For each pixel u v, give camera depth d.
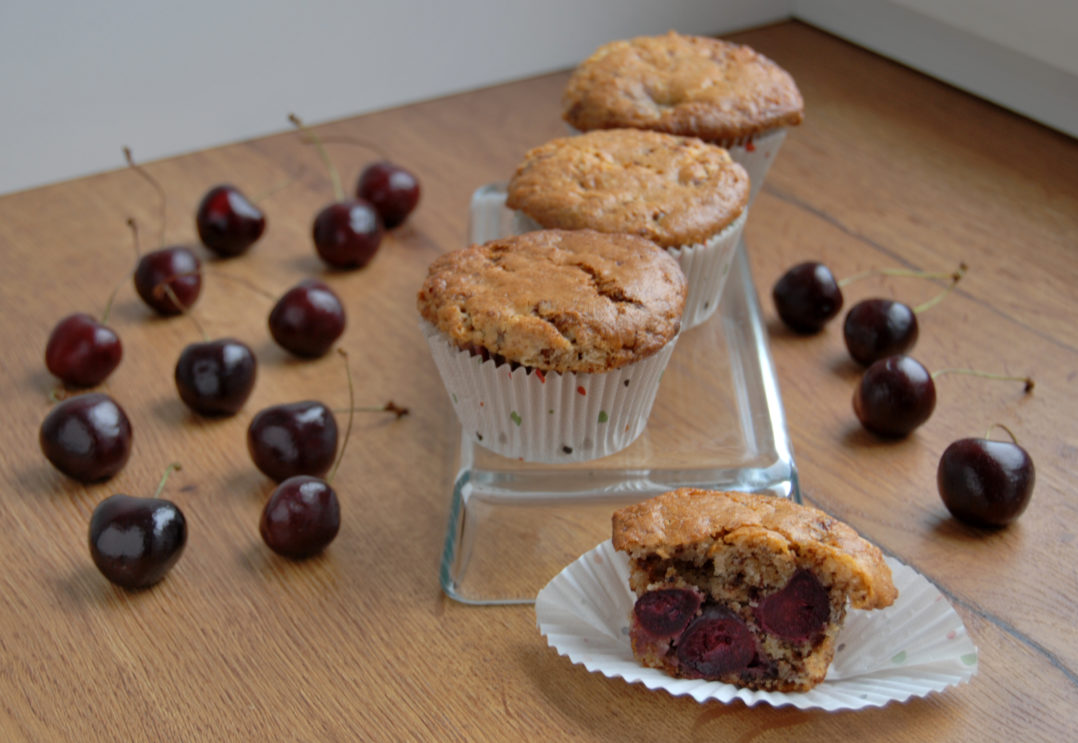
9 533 0.50
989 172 0.66
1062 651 0.45
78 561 0.49
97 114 0.76
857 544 0.43
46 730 0.44
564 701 0.44
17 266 0.62
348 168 0.68
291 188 0.67
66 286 0.61
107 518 0.47
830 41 0.77
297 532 0.48
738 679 0.44
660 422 0.52
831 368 0.56
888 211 0.64
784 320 0.58
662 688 0.44
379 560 0.49
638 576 0.44
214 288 0.61
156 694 0.45
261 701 0.44
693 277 0.55
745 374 0.55
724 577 0.44
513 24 0.81
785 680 0.43
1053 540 0.48
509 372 0.48
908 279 0.60
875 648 0.44
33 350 0.57
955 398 0.54
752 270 0.60
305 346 0.57
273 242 0.64
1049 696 0.44
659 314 0.49
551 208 0.54
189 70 0.76
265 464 0.51
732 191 0.55
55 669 0.45
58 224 0.65
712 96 0.60
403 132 0.71
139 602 0.47
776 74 0.62
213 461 0.53
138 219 0.65
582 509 0.49
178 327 0.59
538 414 0.50
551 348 0.48
